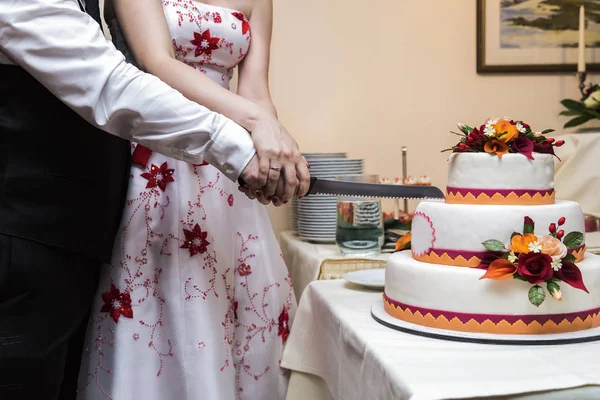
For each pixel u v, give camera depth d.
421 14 2.43
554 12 2.45
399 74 2.43
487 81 2.47
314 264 1.74
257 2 1.51
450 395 0.80
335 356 1.27
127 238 1.26
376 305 1.30
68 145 1.08
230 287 1.38
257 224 1.47
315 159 2.07
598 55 2.48
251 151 1.14
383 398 0.94
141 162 1.28
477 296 1.06
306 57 2.38
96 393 1.26
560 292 1.03
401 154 2.45
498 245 1.06
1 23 0.98
